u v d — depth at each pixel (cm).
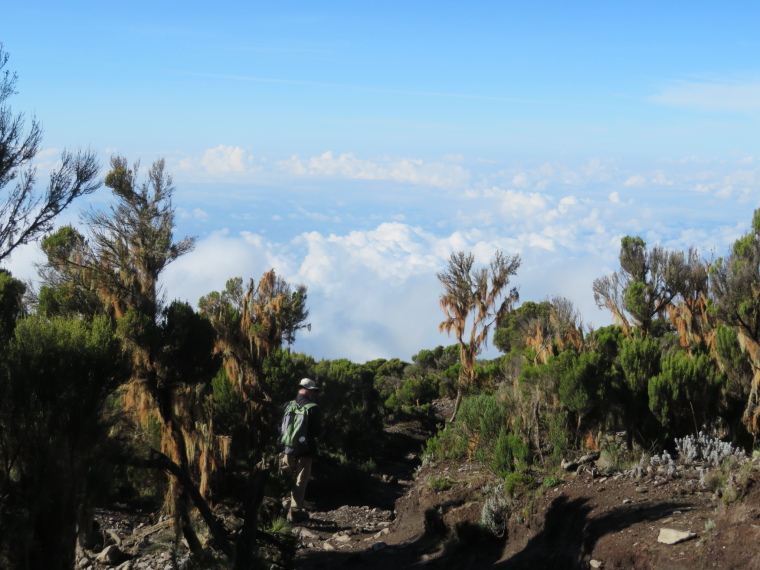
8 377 513
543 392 1151
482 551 854
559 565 712
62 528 497
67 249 1000
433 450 1319
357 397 2338
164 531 876
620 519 704
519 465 989
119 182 918
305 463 1020
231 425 1212
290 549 870
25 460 513
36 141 652
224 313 1319
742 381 1052
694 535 615
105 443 584
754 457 777
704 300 1641
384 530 1055
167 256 916
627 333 1794
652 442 981
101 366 558
